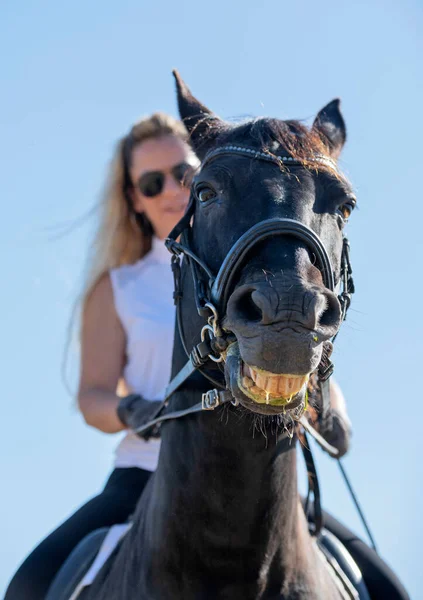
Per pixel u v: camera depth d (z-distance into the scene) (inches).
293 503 147.7
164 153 234.5
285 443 144.3
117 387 231.3
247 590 144.6
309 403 155.7
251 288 123.1
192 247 152.6
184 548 145.8
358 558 205.6
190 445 147.5
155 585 148.1
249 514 143.3
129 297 231.5
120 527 183.9
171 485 149.1
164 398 159.8
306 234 133.3
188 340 152.8
